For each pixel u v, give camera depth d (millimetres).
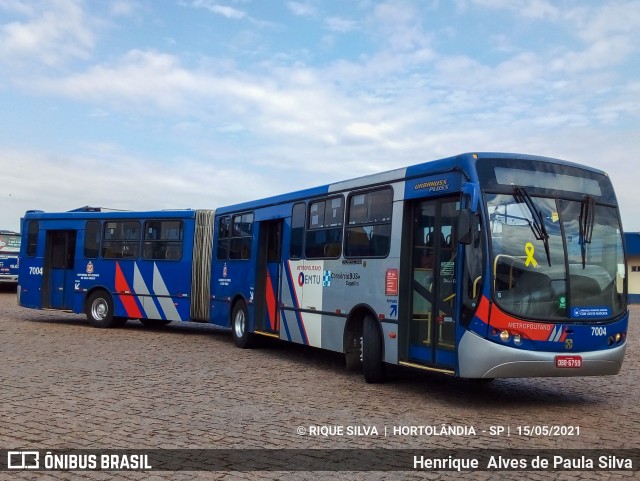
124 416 8078
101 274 19344
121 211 19328
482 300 8617
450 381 11484
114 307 19094
